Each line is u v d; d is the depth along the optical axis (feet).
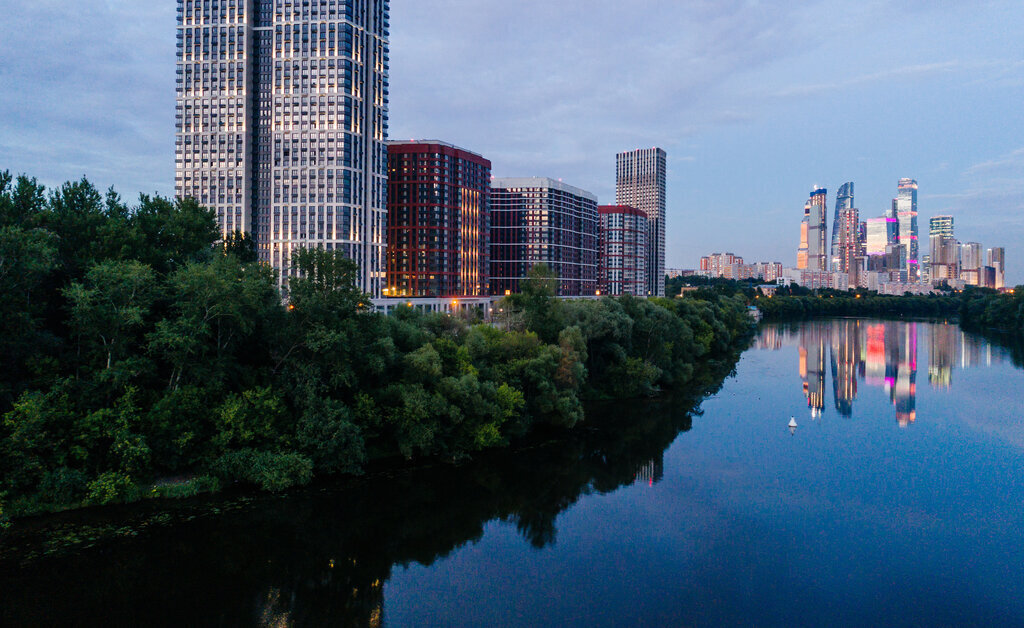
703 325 590.96
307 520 208.85
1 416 192.65
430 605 164.86
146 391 220.64
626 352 422.00
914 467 276.41
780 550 197.77
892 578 180.65
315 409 234.17
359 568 182.70
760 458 288.30
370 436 254.06
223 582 170.19
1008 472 269.23
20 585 161.17
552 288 371.97
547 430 324.19
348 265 249.34
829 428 341.21
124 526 192.75
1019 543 202.39
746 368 550.36
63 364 211.00
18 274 194.90
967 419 364.38
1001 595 171.63
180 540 188.34
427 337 283.79
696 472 268.62
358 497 228.63
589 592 172.86
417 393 249.34
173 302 236.02
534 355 311.06
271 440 231.71
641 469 271.69
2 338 194.29
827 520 220.02
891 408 391.04
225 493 218.59
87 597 158.40
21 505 189.67
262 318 247.09
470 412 268.00
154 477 217.56
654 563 189.37
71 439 199.41
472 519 218.18
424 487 241.14
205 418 222.69
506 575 181.37
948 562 190.08
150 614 153.79
